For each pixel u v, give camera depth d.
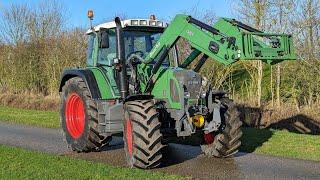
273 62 7.14
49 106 21.55
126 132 7.37
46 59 25.16
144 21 8.56
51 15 29.52
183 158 8.17
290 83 16.56
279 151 8.80
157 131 6.96
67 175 6.48
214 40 7.12
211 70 18.12
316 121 14.65
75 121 9.13
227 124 7.92
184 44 11.76
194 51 8.19
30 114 17.16
